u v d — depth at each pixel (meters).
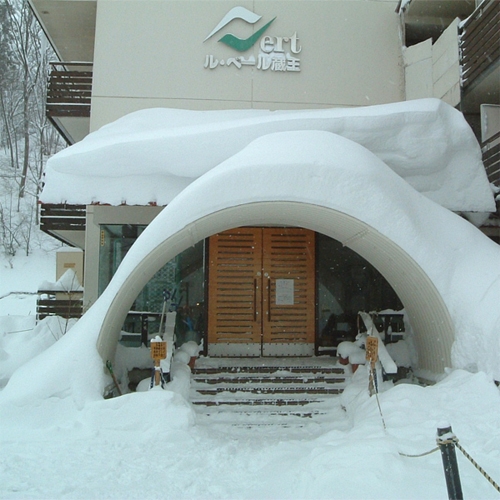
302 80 11.84
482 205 9.15
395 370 7.97
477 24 9.80
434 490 3.87
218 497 4.49
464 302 7.15
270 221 8.54
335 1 12.15
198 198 7.47
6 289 28.84
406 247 7.39
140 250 7.43
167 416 6.53
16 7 41.59
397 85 12.00
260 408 8.15
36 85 40.88
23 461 5.34
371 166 7.66
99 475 4.95
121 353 9.31
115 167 9.17
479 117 11.45
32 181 37.50
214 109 11.66
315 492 4.12
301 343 10.78
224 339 10.73
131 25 11.78
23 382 7.11
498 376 6.18
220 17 11.90
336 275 10.98
